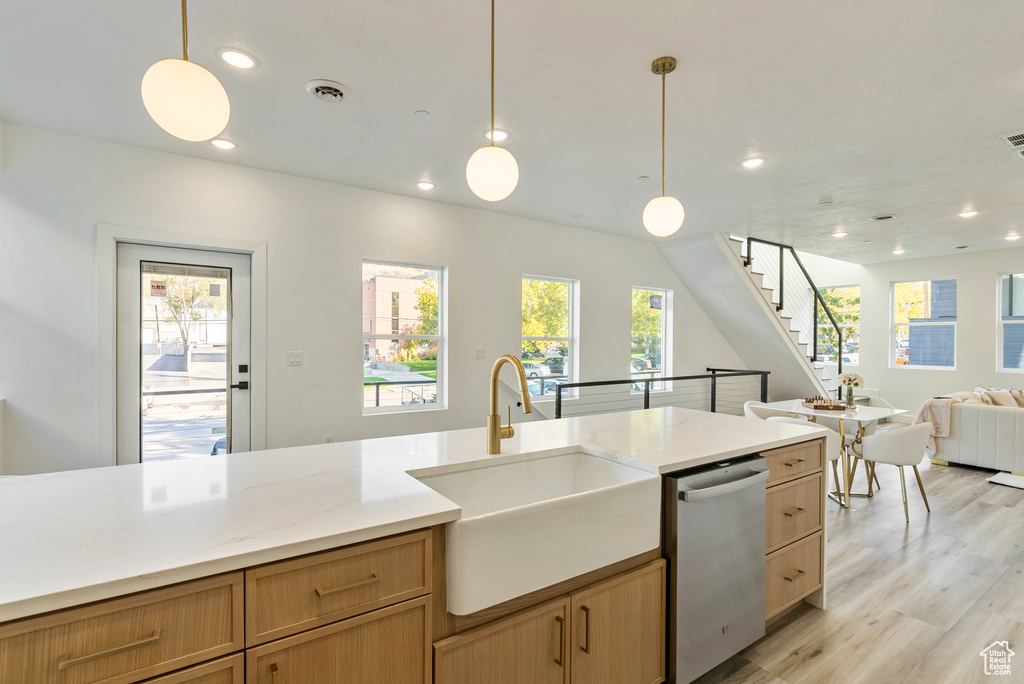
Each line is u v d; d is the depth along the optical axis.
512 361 1.80
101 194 3.18
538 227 5.30
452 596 1.20
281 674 0.99
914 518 3.56
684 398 6.71
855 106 2.63
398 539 1.13
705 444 1.98
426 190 4.24
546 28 1.99
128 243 3.35
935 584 2.59
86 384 3.14
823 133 2.97
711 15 1.90
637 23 1.95
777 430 2.29
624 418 2.63
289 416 3.86
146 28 2.00
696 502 1.72
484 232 4.90
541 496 1.86
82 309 3.13
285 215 3.83
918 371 7.44
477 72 2.33
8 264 2.95
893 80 2.36
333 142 3.20
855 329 8.31
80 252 3.12
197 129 1.33
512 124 2.89
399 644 1.13
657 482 1.65
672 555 1.69
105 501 1.23
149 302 3.44
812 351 7.33
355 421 4.15
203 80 1.30
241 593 0.95
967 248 6.61
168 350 3.50
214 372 3.65
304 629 1.01
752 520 1.93
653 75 2.33
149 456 3.43
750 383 7.56
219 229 3.56
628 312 6.09
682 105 2.64
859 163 3.46
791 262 7.14
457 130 2.99
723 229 5.52
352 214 4.14
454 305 4.71
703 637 1.77
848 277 8.20
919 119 2.77
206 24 1.98
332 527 1.07
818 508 2.34
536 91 2.50
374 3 1.85
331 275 4.04
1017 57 2.15
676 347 6.62
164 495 1.28
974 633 2.15
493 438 1.78
